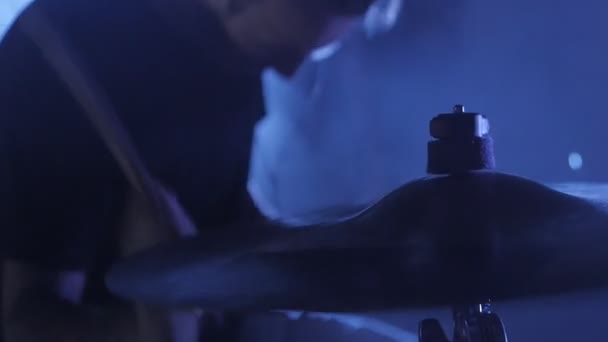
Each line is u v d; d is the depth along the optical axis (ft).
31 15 2.45
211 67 2.68
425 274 1.59
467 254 1.61
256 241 1.91
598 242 1.63
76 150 2.35
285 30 2.61
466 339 1.83
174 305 1.73
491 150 1.93
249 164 3.00
